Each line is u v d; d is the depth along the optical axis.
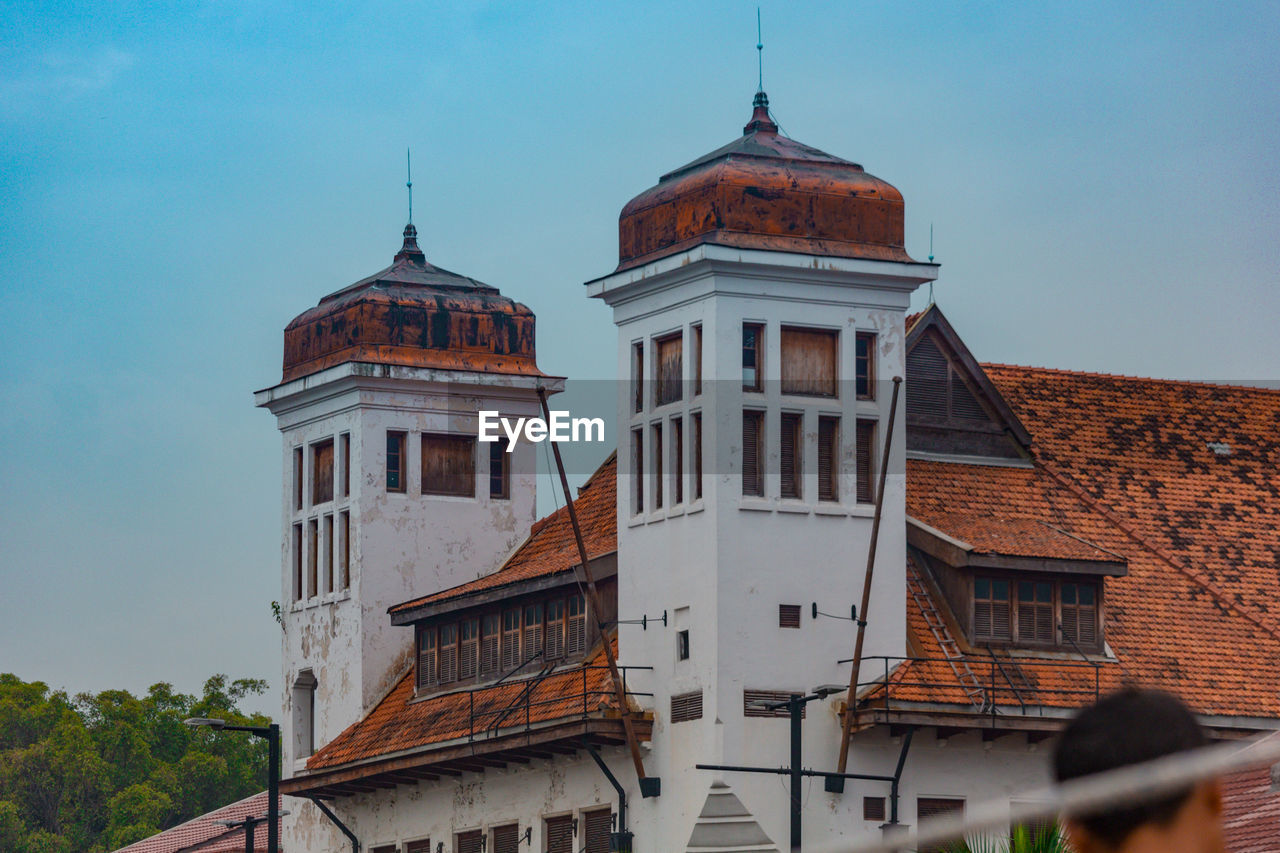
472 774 50.06
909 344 48.66
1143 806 4.73
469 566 57.00
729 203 43.75
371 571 55.81
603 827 45.41
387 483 56.44
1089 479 50.12
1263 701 44.47
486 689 49.44
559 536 53.03
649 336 45.09
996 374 53.31
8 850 108.06
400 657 55.66
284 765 58.50
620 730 43.47
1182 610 46.66
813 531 43.28
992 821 5.19
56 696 121.00
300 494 59.19
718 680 41.91
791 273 43.62
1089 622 44.78
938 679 42.44
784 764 42.03
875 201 44.75
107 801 112.62
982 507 47.38
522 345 58.59
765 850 41.25
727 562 42.41
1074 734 4.89
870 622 43.31
